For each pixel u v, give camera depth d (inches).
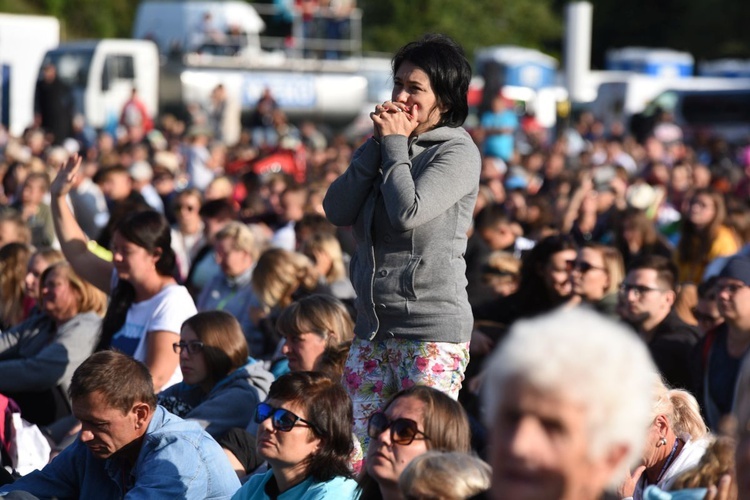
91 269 952.3
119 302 909.2
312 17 4980.3
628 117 5718.5
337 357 784.3
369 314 586.6
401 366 581.9
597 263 1032.2
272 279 1088.8
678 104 5846.5
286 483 587.5
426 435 494.3
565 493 240.2
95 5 6934.1
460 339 580.1
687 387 932.6
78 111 4099.4
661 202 2213.3
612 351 239.1
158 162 2265.0
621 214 1434.5
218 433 796.0
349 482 581.3
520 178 2564.0
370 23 7500.0
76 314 991.6
